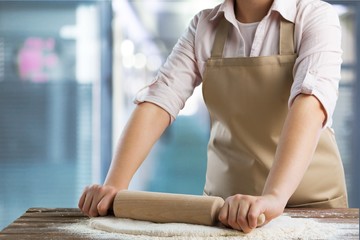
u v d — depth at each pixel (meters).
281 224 1.24
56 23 4.71
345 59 4.58
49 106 4.79
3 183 4.89
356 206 4.69
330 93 1.38
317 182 1.58
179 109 1.64
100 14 4.62
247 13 1.58
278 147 1.33
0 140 4.86
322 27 1.47
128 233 1.21
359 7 4.52
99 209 1.36
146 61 4.53
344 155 4.67
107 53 4.60
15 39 4.75
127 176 1.47
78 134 4.78
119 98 4.62
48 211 1.46
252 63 1.54
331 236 1.17
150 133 1.55
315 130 1.34
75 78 4.71
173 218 1.28
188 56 1.65
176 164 4.56
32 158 4.86
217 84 1.59
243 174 1.57
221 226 1.24
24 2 4.72
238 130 1.57
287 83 1.51
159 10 4.50
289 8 1.53
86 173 4.82
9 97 4.80
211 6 4.46
